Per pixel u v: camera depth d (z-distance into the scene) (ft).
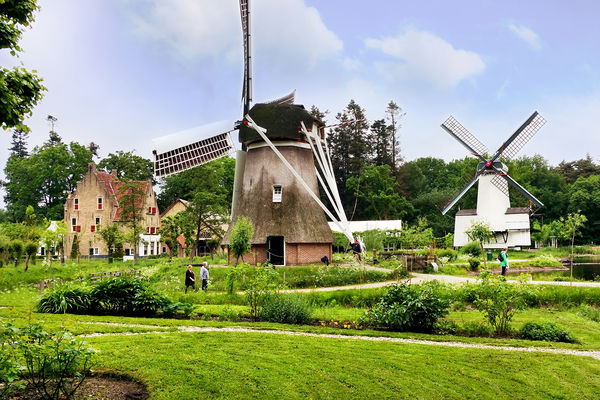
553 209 231.09
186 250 157.79
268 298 41.73
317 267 77.71
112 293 41.81
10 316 37.99
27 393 18.93
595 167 273.33
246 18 97.25
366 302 51.72
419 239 142.20
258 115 90.07
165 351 26.84
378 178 211.82
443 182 271.69
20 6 21.03
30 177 209.26
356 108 234.58
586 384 24.48
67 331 18.84
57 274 81.76
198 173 171.42
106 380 21.93
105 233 128.47
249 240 77.41
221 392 21.25
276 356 26.86
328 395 21.70
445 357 27.94
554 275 84.94
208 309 44.09
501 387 23.71
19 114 20.94
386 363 26.35
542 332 34.99
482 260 102.78
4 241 107.24
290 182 90.99
